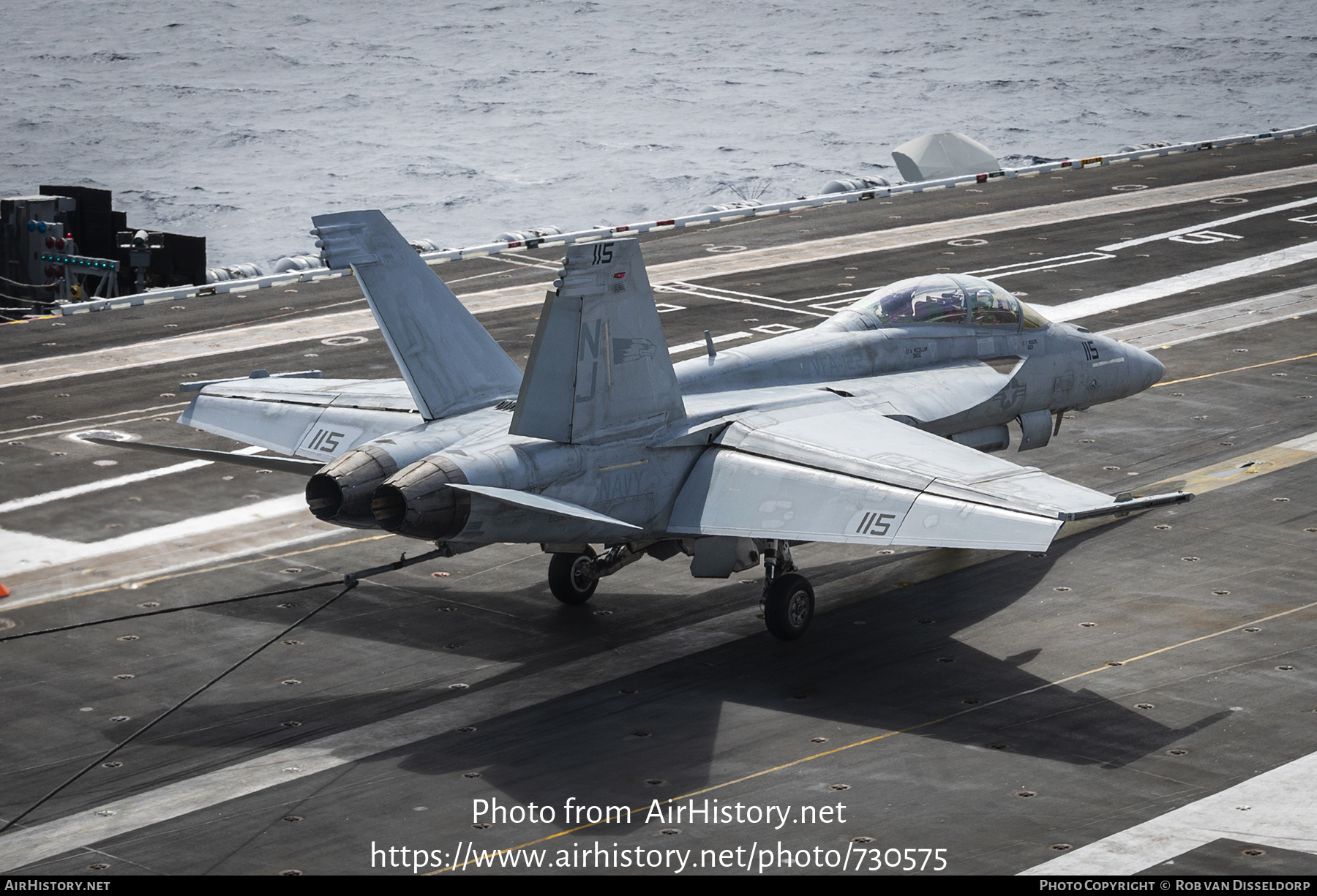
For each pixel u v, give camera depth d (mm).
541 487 60750
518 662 64750
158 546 78938
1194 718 57438
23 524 82000
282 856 48250
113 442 60906
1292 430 96000
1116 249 148875
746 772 53688
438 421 66875
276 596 72438
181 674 63406
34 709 59781
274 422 73500
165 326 126938
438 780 53562
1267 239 151500
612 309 62344
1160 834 48469
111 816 51219
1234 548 76500
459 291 138500
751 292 135000
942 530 56562
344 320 128500
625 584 74688
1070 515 54031
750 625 68812
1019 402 80000
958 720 57750
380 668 64188
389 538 80812
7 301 139250
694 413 67688
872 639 66562
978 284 81500
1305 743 55094
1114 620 67812
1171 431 96375
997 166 198875
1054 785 52125
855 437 65812
